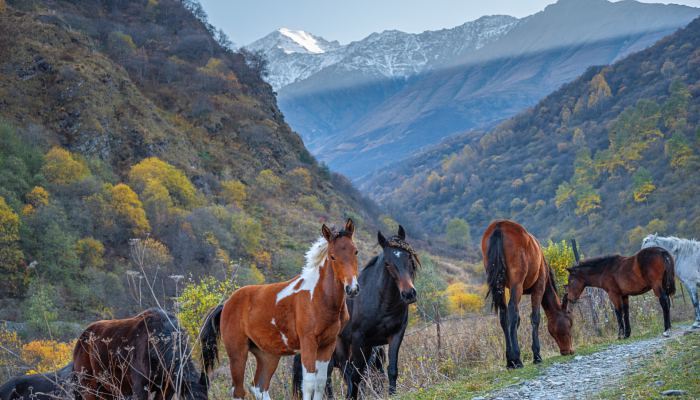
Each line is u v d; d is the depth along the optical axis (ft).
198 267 185.78
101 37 406.62
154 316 24.16
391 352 29.01
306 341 22.43
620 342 36.37
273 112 447.83
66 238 187.11
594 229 379.96
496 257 29.68
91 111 281.13
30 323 114.42
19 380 29.35
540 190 573.33
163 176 262.47
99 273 178.70
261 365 25.68
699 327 42.86
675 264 45.70
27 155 234.99
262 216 300.40
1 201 183.11
